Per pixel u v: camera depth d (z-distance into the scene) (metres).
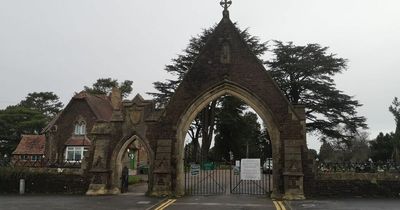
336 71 46.69
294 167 20.36
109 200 19.27
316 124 46.16
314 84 45.53
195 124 50.72
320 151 74.19
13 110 69.75
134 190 25.44
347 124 45.78
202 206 17.19
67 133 52.16
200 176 35.12
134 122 22.55
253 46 42.28
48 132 52.12
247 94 21.83
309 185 20.80
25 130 67.75
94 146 22.92
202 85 22.25
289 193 20.12
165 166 21.31
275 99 21.55
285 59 46.81
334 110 45.56
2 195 21.83
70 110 52.78
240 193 22.97
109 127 22.83
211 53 22.58
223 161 62.69
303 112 21.44
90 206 16.95
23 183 22.86
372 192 20.81
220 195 21.88
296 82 46.03
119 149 22.59
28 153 52.72
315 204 17.81
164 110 22.33
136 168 46.44
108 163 22.42
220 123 51.12
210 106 46.84
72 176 22.81
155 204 17.77
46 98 86.88
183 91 22.41
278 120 21.27
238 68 22.17
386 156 58.81
